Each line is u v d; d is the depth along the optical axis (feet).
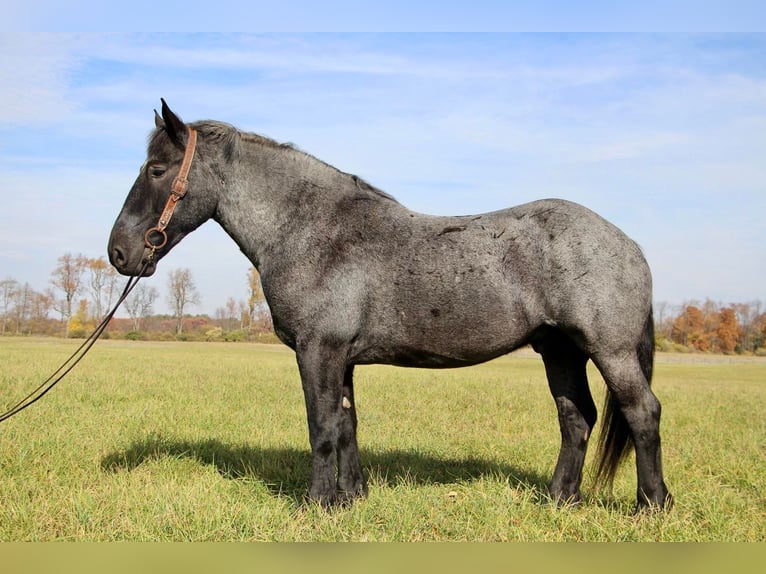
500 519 15.21
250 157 16.99
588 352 15.28
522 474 20.56
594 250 14.97
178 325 263.49
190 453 22.70
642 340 15.52
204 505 15.87
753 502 17.67
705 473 21.49
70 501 15.99
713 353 245.04
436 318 15.57
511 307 15.39
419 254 15.70
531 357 159.43
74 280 262.88
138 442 23.79
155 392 41.52
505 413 35.60
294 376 58.13
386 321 15.84
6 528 14.66
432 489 17.67
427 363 16.40
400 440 25.93
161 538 14.30
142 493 16.94
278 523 15.11
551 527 15.10
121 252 16.60
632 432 15.31
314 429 15.62
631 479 19.90
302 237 16.20
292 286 15.96
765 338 253.44
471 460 22.63
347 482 16.74
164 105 16.29
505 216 15.96
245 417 31.68
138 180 16.93
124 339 217.15
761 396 51.57
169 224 16.96
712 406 41.70
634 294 15.08
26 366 59.36
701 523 15.19
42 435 23.81
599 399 43.21
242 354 113.19
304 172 16.84
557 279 15.07
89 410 31.94
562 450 17.33
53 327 267.80
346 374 17.11
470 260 15.48
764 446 26.73
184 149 16.90
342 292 15.62
